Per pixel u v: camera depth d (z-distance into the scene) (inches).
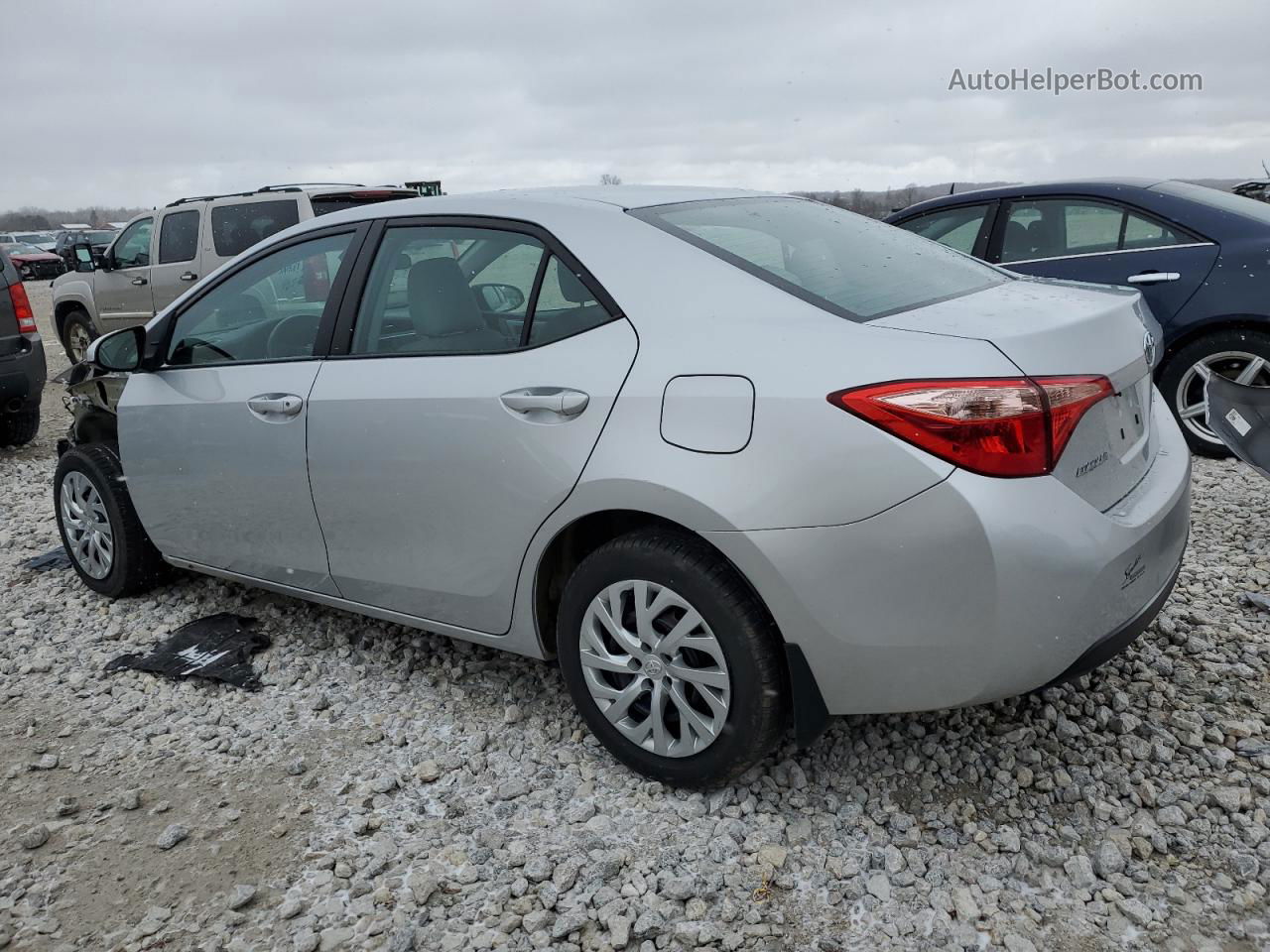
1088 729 118.1
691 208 121.0
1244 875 94.7
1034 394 89.4
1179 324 218.8
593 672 112.0
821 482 92.4
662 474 99.2
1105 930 89.2
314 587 140.8
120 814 112.8
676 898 94.7
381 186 404.2
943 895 93.9
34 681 147.3
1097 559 91.6
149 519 160.6
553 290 113.3
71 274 465.1
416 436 119.0
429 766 117.7
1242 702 122.3
